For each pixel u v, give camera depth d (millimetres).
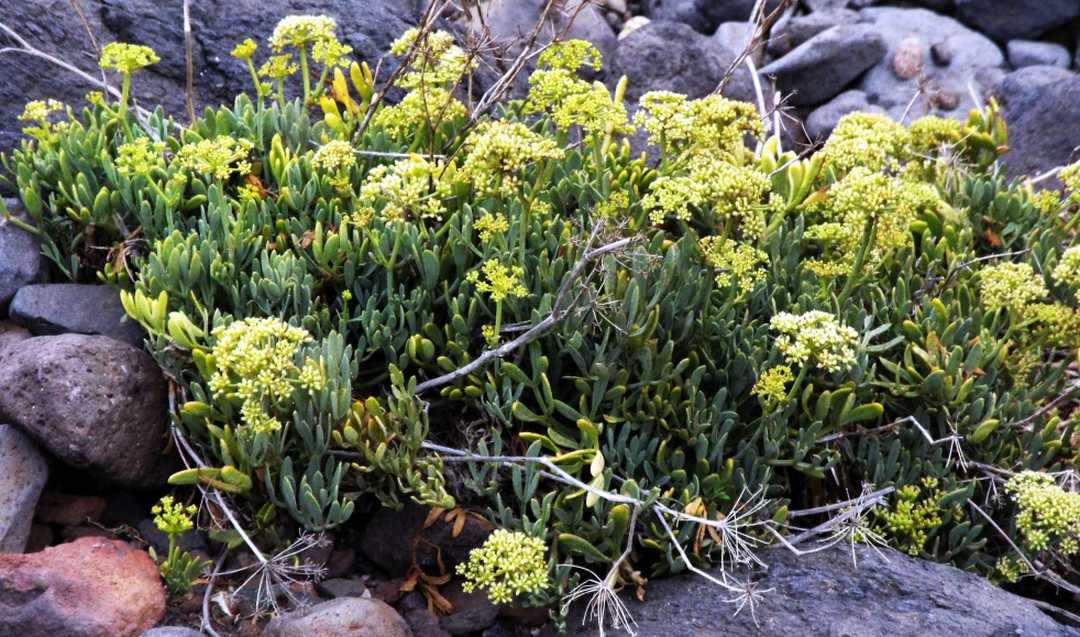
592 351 1360
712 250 1374
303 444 1315
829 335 1294
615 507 1292
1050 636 1253
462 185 1427
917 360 1412
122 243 1447
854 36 2010
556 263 1369
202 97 1729
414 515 1334
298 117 1542
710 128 1393
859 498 1341
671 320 1371
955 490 1352
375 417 1303
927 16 2115
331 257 1409
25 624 1229
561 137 1504
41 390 1314
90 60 1679
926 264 1503
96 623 1237
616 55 1948
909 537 1360
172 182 1430
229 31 1742
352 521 1365
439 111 1490
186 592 1299
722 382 1383
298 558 1321
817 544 1341
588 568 1331
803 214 1486
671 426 1364
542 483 1352
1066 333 1402
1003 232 1547
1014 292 1387
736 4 2152
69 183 1475
